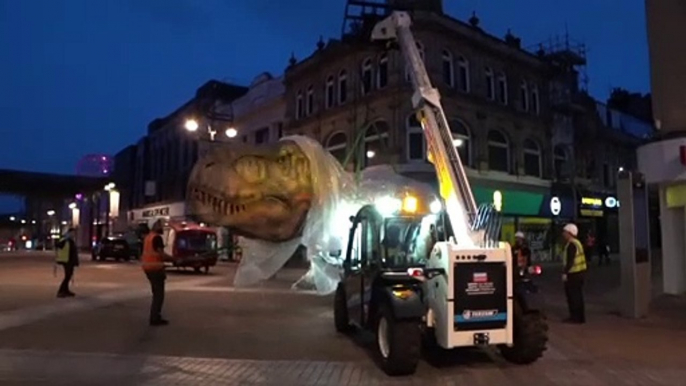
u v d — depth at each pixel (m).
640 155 15.02
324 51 30.78
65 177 70.56
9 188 69.75
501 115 30.02
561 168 34.09
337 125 29.81
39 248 89.19
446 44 27.69
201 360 7.71
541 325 7.37
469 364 7.57
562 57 34.31
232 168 14.34
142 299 14.45
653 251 35.94
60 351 8.19
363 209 8.83
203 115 42.41
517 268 7.69
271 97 36.91
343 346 8.75
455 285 7.05
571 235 10.99
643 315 11.48
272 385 6.56
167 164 51.19
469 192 7.93
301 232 14.04
